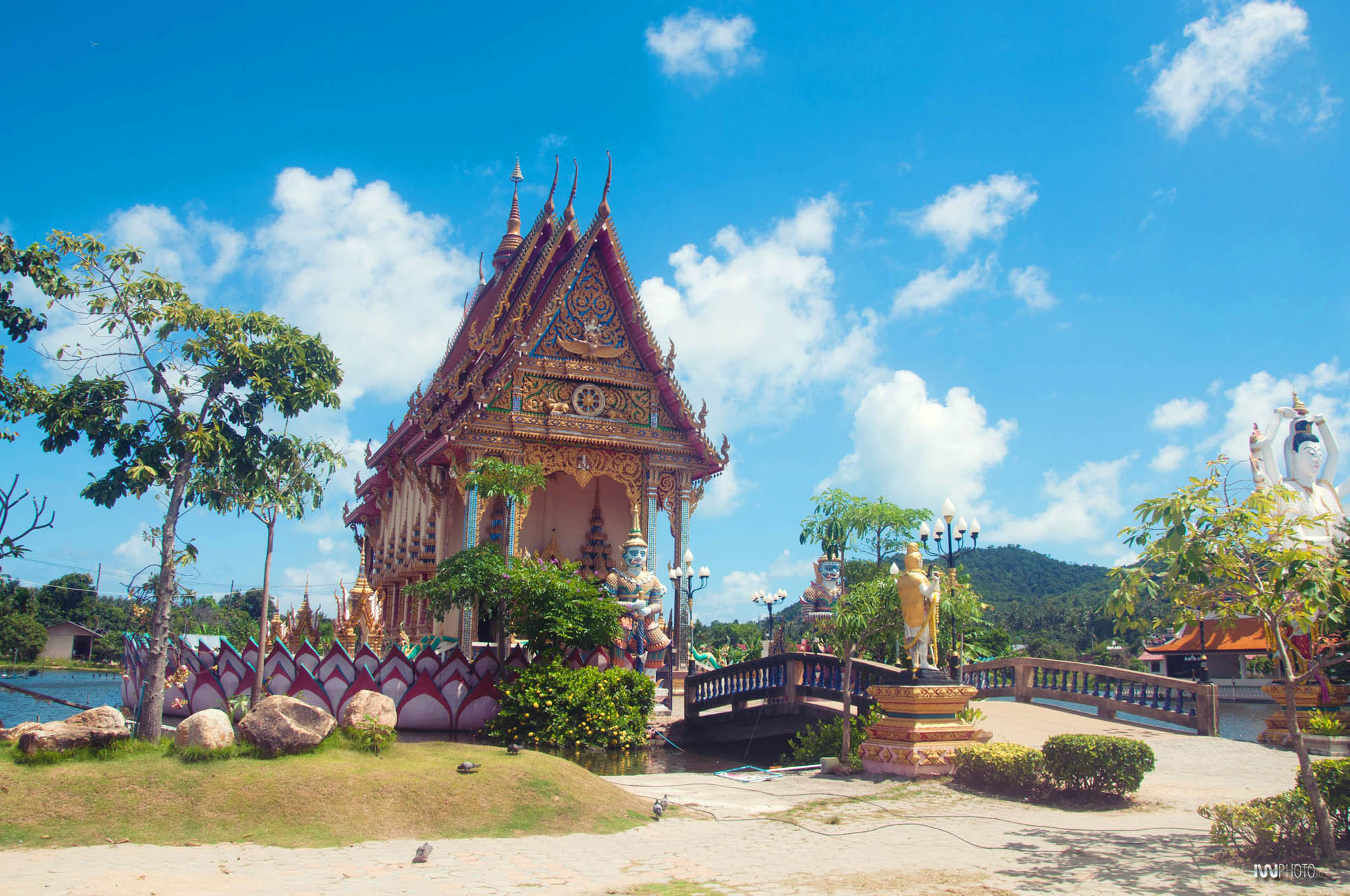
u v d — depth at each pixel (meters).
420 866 9.89
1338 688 20.94
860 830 12.44
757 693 24.55
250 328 16.91
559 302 34.94
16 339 18.28
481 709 24.91
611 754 23.34
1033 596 176.62
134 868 9.29
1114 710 24.91
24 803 10.74
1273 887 9.09
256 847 10.35
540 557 35.56
